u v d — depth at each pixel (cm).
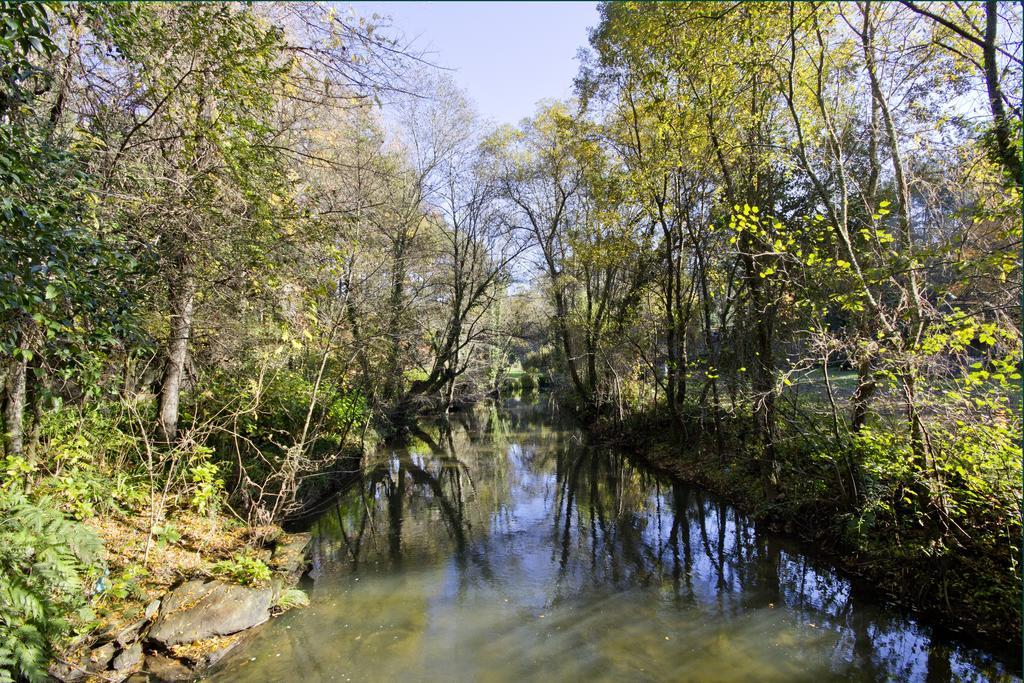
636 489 1345
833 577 775
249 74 625
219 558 754
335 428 1432
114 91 693
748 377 1143
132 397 773
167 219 633
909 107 826
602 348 1958
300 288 847
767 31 819
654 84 1177
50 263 434
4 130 429
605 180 1585
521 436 2200
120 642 554
